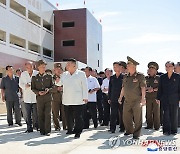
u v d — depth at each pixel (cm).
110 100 833
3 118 1383
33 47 3844
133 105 712
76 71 753
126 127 764
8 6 3036
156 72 898
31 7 3594
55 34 4225
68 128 794
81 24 4141
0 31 2961
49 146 621
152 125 905
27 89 840
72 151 568
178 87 777
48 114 777
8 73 1020
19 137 747
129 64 714
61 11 4212
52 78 793
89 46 4269
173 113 782
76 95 741
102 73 1170
